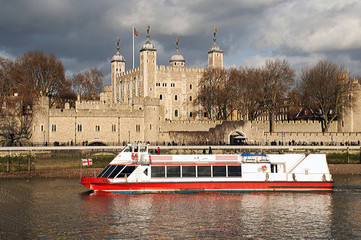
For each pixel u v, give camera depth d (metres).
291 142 102.69
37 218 46.69
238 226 44.69
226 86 115.50
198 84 133.25
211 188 57.03
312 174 58.19
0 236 41.38
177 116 141.50
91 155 80.94
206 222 45.78
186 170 57.00
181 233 42.62
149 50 137.50
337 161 89.19
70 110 96.50
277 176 57.69
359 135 103.38
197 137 104.94
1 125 92.62
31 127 95.25
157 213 48.59
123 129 100.50
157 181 56.56
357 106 112.50
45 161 78.12
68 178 70.38
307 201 53.91
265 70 109.62
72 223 45.16
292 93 111.94
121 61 163.12
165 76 140.12
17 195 56.72
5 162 76.06
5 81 93.50
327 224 45.44
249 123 105.12
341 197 55.88
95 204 52.09
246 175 57.44
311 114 131.62
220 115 119.25
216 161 57.75
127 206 51.22
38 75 109.75
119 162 57.34
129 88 149.12
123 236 41.66
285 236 42.16
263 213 48.97
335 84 106.12
